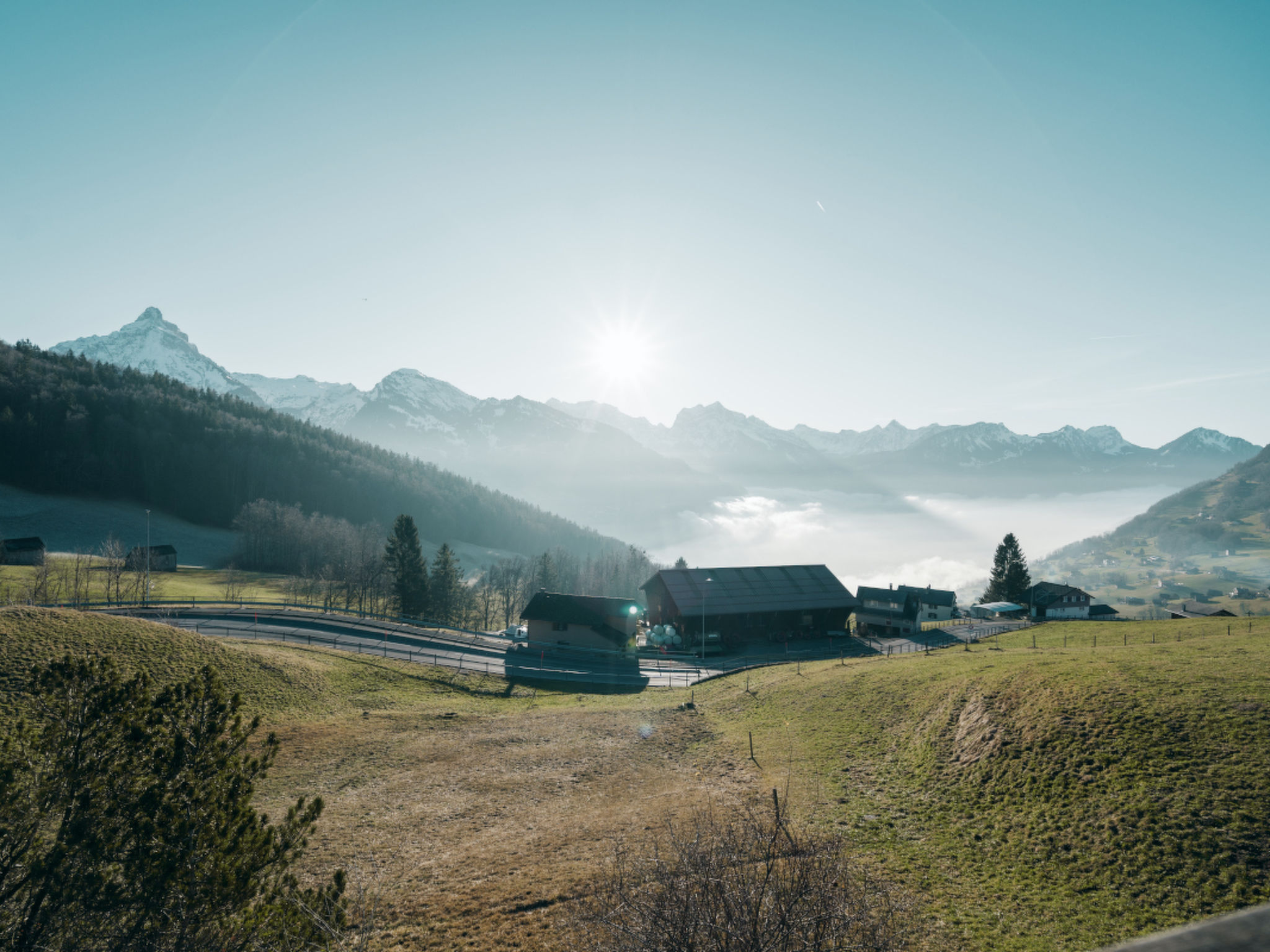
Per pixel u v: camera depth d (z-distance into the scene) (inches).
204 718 756.0
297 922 696.4
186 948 647.8
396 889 1192.8
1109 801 1124.5
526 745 2001.7
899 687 1975.9
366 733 2097.7
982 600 5654.5
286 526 7101.4
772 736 1897.1
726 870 631.8
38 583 3853.3
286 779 1744.6
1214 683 1359.5
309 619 3572.8
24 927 634.8
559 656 3334.2
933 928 940.6
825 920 573.9
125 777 706.8
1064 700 1455.5
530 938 1006.4
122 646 2244.1
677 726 2129.7
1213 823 1000.2
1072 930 908.6
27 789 679.7
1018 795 1245.1
